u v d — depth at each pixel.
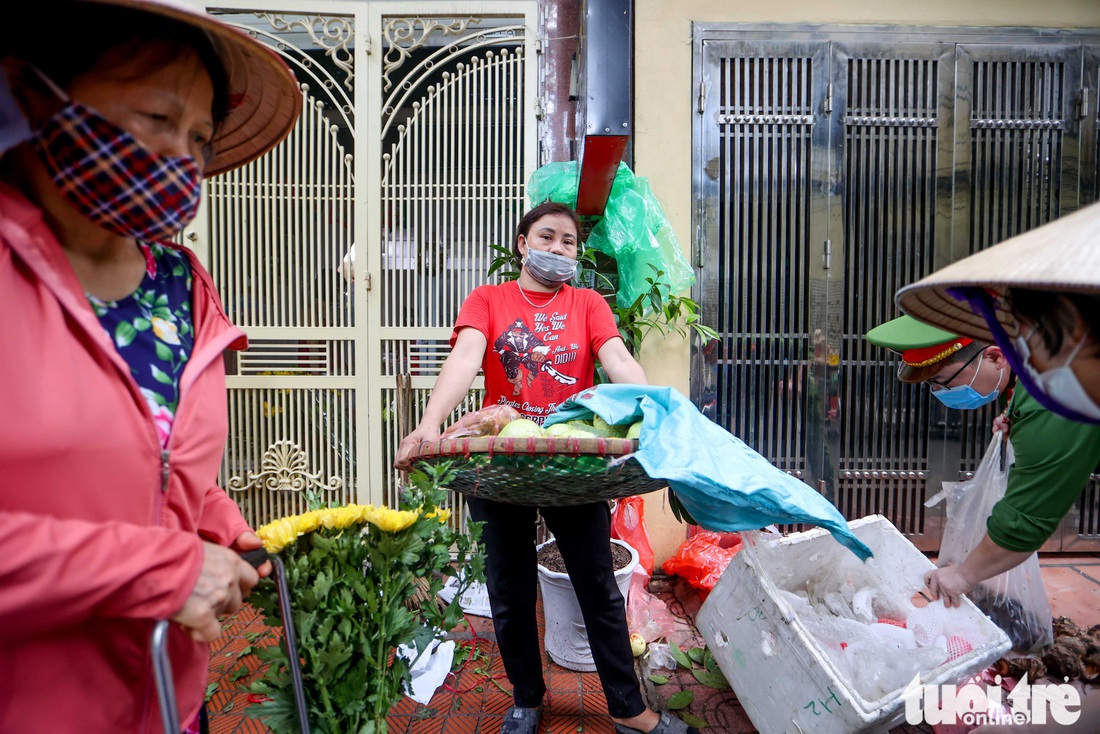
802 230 3.18
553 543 2.59
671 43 3.12
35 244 0.74
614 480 1.30
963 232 3.21
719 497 1.29
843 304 3.21
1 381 0.69
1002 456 1.87
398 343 3.22
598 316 1.93
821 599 2.11
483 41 3.16
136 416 0.81
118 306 0.87
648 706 2.05
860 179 3.18
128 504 0.80
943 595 1.75
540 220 1.92
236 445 3.21
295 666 1.02
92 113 0.76
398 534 1.16
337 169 3.18
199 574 0.77
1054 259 0.63
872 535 2.08
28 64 0.74
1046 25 3.16
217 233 3.13
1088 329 0.73
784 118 3.14
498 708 2.08
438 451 1.27
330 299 3.20
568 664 2.30
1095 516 3.32
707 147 3.14
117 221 0.81
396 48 3.14
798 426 3.22
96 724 0.82
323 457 3.23
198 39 0.85
